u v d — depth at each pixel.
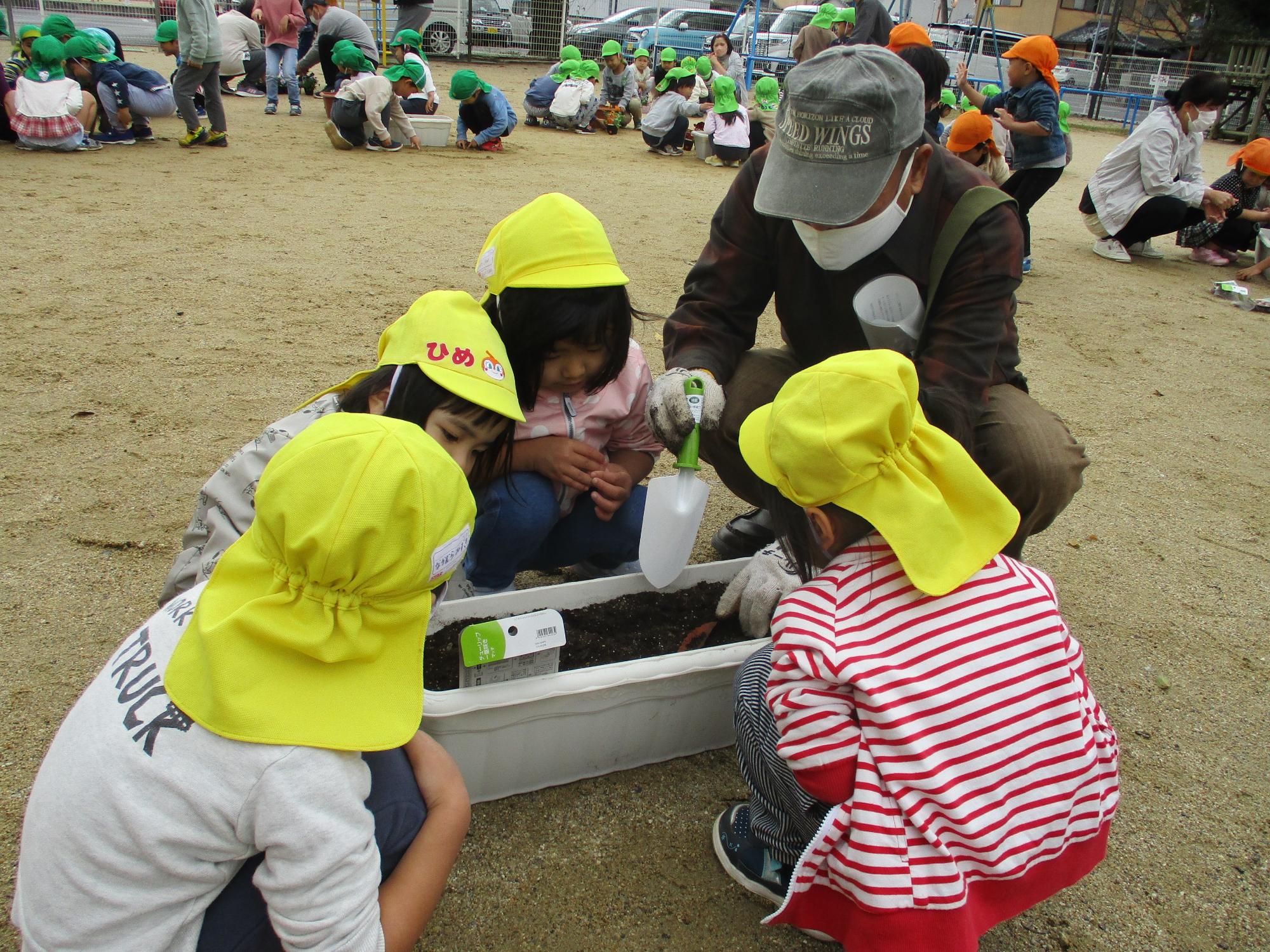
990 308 2.01
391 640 1.22
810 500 1.38
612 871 1.72
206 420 3.24
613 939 1.59
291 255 5.32
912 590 1.38
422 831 1.38
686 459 2.04
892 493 1.33
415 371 1.62
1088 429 3.89
